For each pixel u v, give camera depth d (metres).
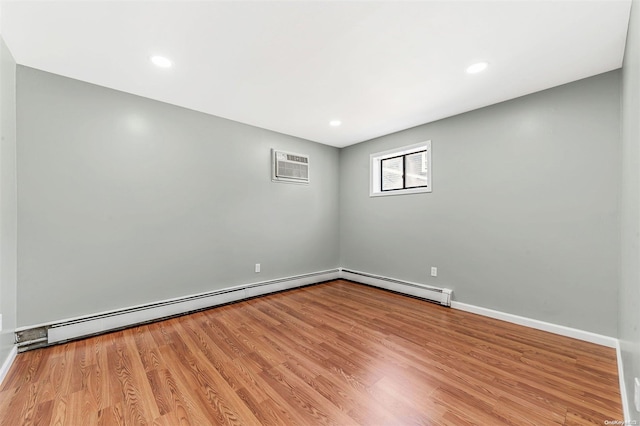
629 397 1.44
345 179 4.85
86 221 2.54
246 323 2.83
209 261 3.36
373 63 2.21
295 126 3.80
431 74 2.39
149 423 1.46
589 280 2.40
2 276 1.92
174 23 1.75
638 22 1.20
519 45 1.97
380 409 1.57
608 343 2.29
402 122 3.61
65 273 2.43
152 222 2.92
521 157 2.79
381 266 4.27
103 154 2.62
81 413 1.53
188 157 3.18
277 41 1.94
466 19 1.71
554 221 2.59
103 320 2.56
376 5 1.59
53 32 1.83
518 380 1.83
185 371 1.94
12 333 2.09
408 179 4.05
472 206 3.17
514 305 2.84
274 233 4.02
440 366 2.01
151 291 2.91
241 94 2.80
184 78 2.47
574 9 1.61
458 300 3.30
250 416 1.51
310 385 1.79
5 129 1.98
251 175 3.76
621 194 2.05
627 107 1.72
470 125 3.19
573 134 2.48
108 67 2.28
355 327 2.73
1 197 1.91
